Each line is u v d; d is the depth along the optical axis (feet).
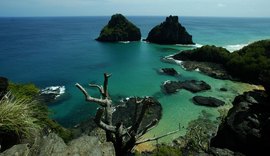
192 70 265.75
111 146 28.76
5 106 28.07
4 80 38.78
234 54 276.00
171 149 84.48
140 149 105.29
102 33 512.63
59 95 180.75
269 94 95.96
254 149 84.02
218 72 249.75
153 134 123.95
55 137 27.09
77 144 26.40
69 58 331.36
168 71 255.09
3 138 26.81
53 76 238.07
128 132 33.24
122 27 511.40
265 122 84.89
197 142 112.16
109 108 33.17
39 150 25.26
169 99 176.86
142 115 32.60
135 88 201.98
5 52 371.76
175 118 144.77
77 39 542.98
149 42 490.90
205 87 200.64
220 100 170.81
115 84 213.25
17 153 24.22
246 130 86.89
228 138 91.25
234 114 95.86
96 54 363.97
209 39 556.10
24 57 333.21
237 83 221.87
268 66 223.71
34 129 29.07
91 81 223.51
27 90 52.95
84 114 149.89
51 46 439.63
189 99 176.86
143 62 307.58
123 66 286.87
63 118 144.56
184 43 471.62
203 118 145.28
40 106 41.55
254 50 262.88
